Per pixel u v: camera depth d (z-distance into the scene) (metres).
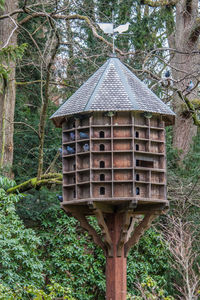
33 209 16.38
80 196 10.45
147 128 10.70
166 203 10.55
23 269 14.47
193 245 15.77
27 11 14.79
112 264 10.78
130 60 19.02
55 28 13.93
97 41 18.41
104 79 10.91
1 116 16.84
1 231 13.97
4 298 11.23
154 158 10.73
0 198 14.53
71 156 10.75
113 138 10.36
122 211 10.59
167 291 16.28
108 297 10.75
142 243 16.41
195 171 17.25
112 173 10.21
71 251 15.62
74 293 15.43
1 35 17.02
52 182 14.46
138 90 10.94
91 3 18.14
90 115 10.48
